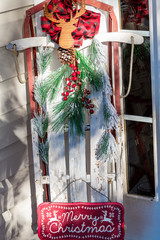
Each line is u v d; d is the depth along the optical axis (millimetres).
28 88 2846
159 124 2707
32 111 2691
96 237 2701
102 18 2568
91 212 2678
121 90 2719
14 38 2695
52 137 2709
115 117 2584
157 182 2809
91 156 2691
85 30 2475
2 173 2809
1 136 2754
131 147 2861
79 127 2623
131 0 2568
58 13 2453
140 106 2752
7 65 2699
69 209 2691
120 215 2660
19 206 2977
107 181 2723
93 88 2582
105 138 2602
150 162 2812
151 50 2584
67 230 2721
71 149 2705
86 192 2766
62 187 2768
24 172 2961
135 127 2809
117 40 2523
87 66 2539
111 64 2627
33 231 3113
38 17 2607
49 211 2713
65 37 2469
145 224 2928
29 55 2627
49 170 2752
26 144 2928
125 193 2936
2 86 2711
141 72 2686
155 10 2506
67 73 2609
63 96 2643
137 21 2592
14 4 2641
